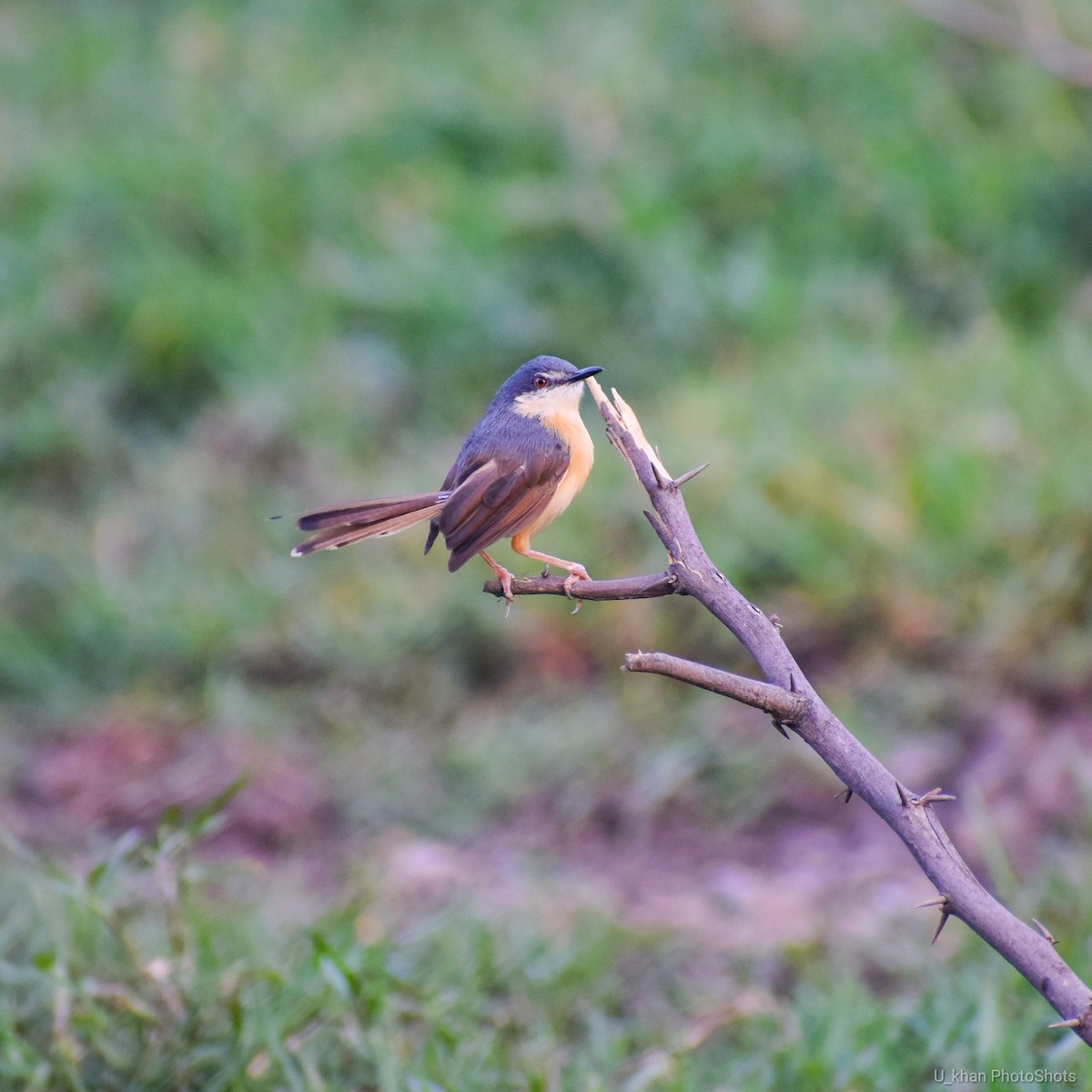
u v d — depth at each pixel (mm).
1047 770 9742
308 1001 6551
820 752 4035
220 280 16281
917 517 11875
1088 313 14969
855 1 19781
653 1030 7242
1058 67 14836
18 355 15383
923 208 16719
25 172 17547
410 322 15758
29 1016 6664
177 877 6715
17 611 12805
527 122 18172
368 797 10406
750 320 15445
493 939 7809
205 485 14070
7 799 10633
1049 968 3738
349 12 21391
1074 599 11078
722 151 17406
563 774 10453
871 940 8039
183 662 12078
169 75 19719
